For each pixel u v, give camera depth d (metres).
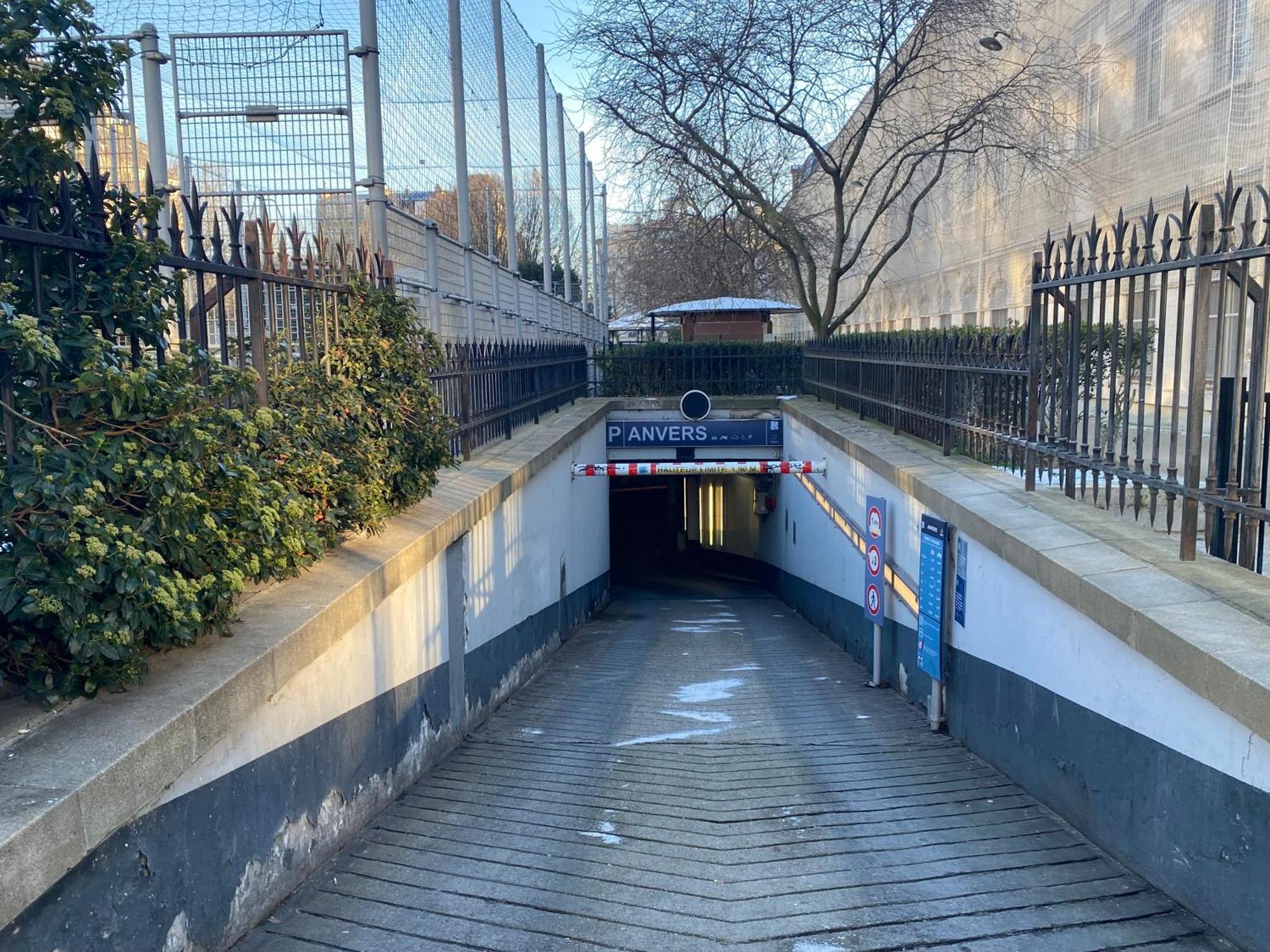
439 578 6.46
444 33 11.82
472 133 13.37
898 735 7.15
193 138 8.34
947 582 7.03
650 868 4.32
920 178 24.47
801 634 13.54
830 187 25.62
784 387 20.56
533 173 20.11
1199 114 15.19
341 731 4.57
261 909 3.72
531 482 10.15
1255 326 4.33
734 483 24.11
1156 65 16.55
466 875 4.21
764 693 8.98
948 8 15.70
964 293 26.08
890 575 9.09
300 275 5.42
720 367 20.69
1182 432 9.50
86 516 3.01
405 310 6.63
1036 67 17.66
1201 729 3.67
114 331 3.63
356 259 6.41
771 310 23.66
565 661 11.18
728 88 16.28
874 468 9.78
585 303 28.95
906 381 11.14
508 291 15.80
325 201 8.34
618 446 18.53
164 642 3.46
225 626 3.82
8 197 3.31
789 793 5.57
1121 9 17.77
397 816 5.09
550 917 3.77
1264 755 3.28
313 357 5.59
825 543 13.30
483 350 10.93
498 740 7.08
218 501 3.83
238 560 3.82
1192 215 4.76
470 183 13.14
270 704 3.80
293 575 4.63
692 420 18.39
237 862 3.54
